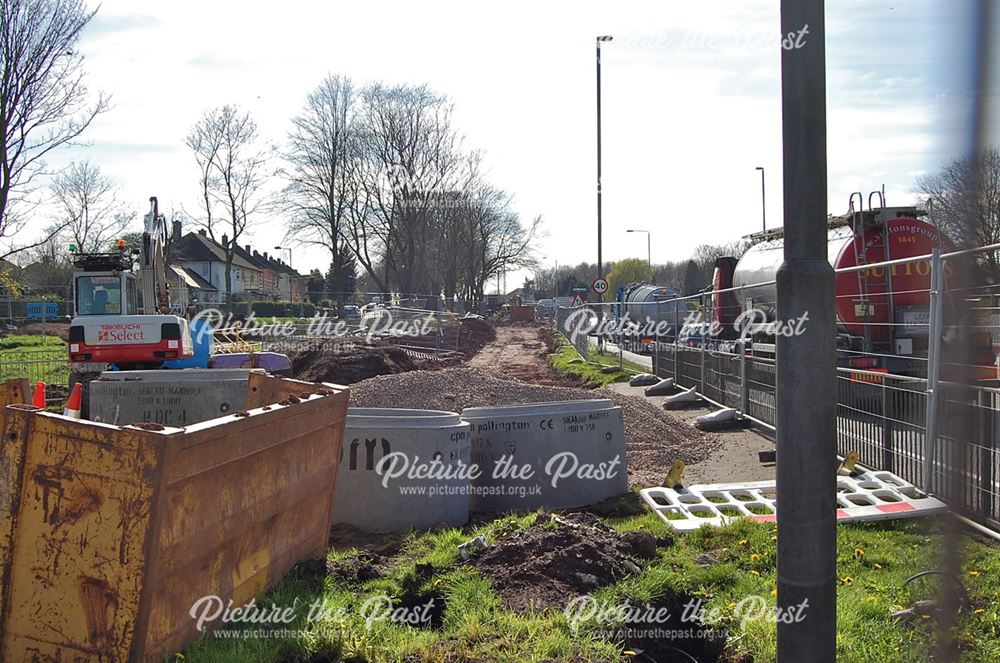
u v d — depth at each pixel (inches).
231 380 342.0
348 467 297.7
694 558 247.0
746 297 753.0
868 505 289.4
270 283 4087.1
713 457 425.4
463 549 241.1
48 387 762.8
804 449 133.6
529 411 339.3
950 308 312.5
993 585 214.2
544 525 250.1
